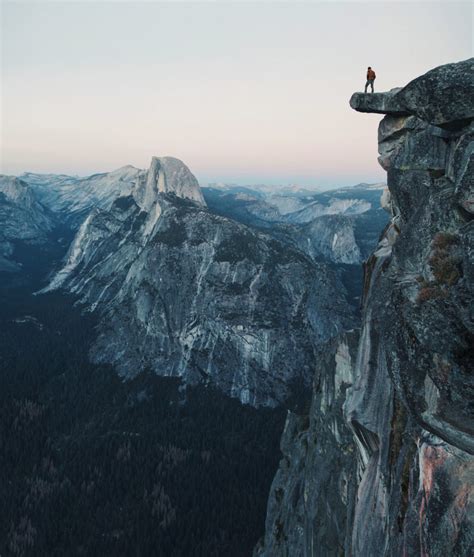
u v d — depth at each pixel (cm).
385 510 2086
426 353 1750
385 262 2728
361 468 2703
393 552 1795
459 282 1741
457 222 1911
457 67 1947
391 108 2558
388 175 2675
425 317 1777
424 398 1769
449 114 1970
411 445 1883
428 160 2334
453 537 1459
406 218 2525
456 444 1577
